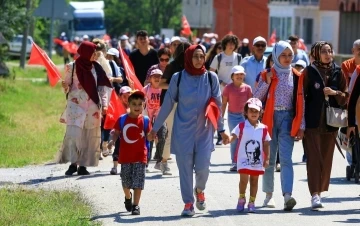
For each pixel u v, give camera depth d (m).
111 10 163.62
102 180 22.72
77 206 18.73
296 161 27.70
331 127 19.22
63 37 112.81
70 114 23.55
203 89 17.97
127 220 17.47
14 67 73.69
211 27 131.25
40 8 52.88
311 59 19.62
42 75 69.44
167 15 162.62
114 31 164.38
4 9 52.75
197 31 141.25
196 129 18.00
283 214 18.36
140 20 162.25
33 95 51.19
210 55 30.77
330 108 19.06
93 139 23.73
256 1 116.44
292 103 18.97
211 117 17.83
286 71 18.95
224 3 121.62
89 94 23.42
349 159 23.58
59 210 18.27
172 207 19.00
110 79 26.33
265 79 19.05
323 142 19.39
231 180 23.02
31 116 40.44
